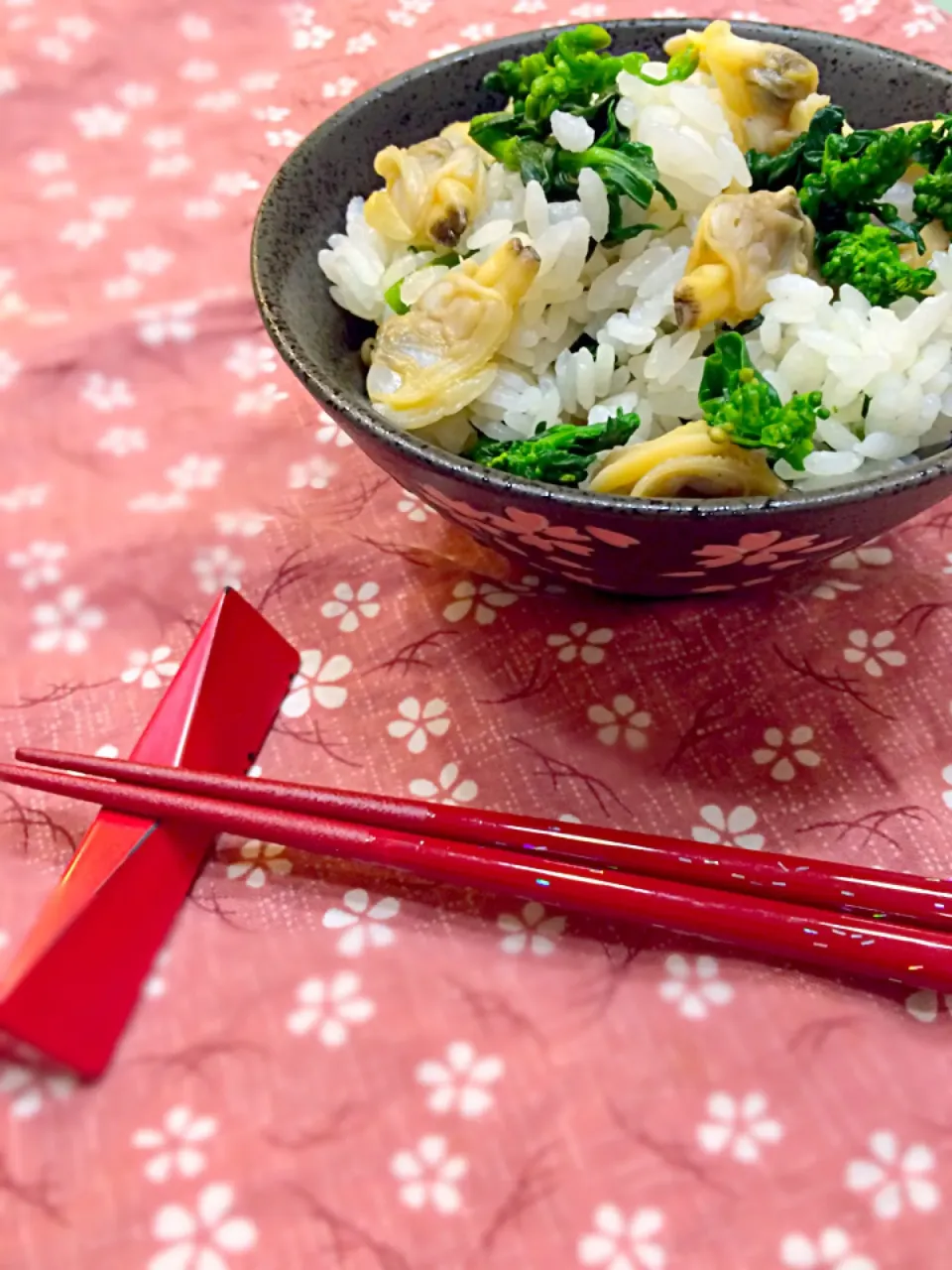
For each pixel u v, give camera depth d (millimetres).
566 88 181
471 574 214
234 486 233
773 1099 155
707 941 168
